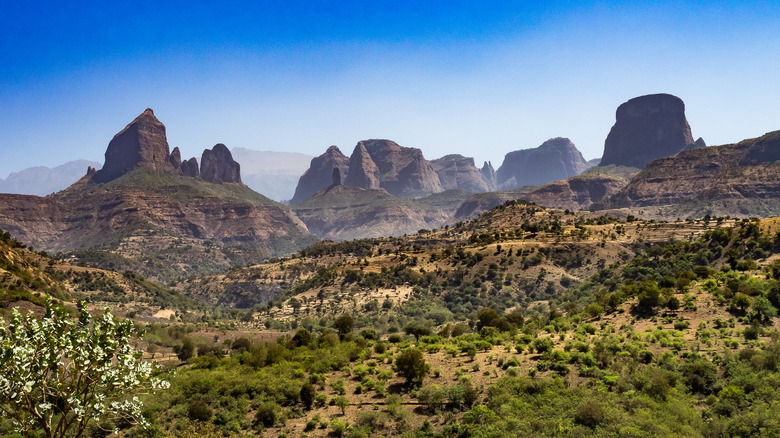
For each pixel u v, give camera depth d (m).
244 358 73.75
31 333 15.59
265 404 50.75
